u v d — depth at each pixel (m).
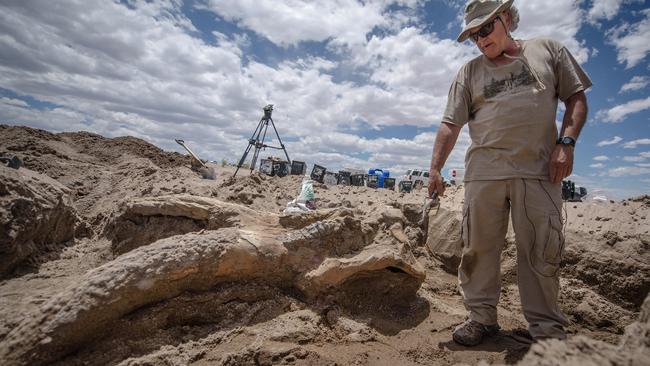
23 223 4.02
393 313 3.73
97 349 2.52
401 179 14.13
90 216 7.95
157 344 2.69
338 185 11.93
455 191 8.02
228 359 2.56
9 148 11.16
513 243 5.53
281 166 12.62
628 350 1.49
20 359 2.22
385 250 3.72
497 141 2.92
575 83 2.80
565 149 2.68
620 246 5.05
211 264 3.06
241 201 8.25
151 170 10.80
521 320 3.86
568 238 5.50
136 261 2.76
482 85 3.06
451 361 2.74
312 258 3.61
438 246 6.14
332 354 2.76
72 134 16.61
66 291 2.54
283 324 3.07
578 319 4.34
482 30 2.89
